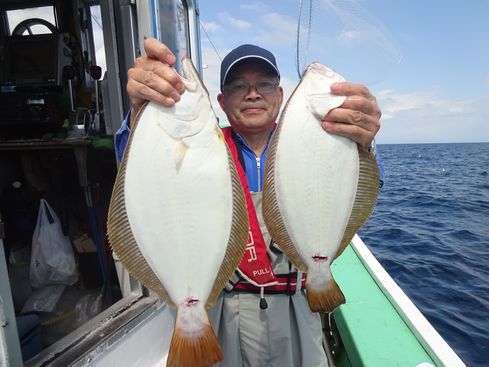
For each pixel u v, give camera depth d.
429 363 2.21
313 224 1.66
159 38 2.60
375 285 3.12
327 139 1.65
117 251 1.52
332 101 1.62
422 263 6.81
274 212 1.74
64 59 3.57
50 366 1.89
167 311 2.64
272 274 1.97
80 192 3.38
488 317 4.81
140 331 2.36
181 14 3.83
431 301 5.28
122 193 1.51
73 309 2.92
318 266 1.67
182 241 1.48
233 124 2.19
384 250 7.66
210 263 1.52
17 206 3.13
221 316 2.06
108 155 3.29
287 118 1.69
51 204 3.30
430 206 13.13
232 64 2.05
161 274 1.50
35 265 2.96
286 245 1.73
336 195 1.66
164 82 1.43
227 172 1.54
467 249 7.69
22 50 3.48
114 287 3.15
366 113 1.62
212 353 1.45
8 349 1.59
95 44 4.21
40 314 2.83
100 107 3.66
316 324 2.16
